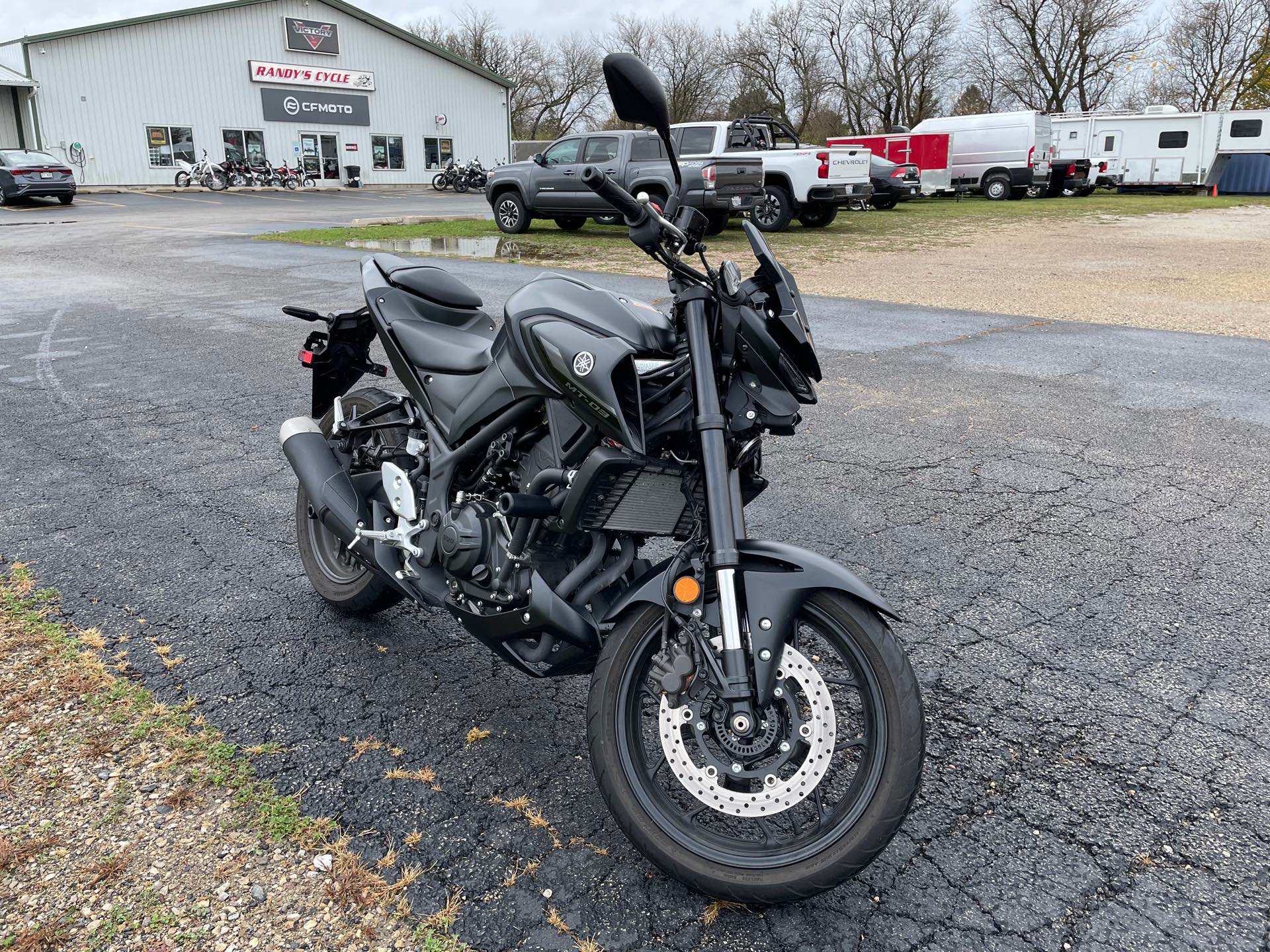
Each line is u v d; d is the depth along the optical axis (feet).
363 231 67.05
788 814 8.88
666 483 8.43
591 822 8.93
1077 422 21.21
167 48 133.59
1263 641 12.07
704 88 223.51
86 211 93.04
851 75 220.23
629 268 45.98
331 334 12.32
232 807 8.97
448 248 55.16
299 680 11.15
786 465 18.43
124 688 10.85
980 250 57.41
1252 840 8.69
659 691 7.98
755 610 7.50
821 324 33.06
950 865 8.41
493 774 9.56
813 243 60.85
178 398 23.09
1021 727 10.36
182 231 68.49
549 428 8.94
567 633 8.48
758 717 7.58
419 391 10.25
